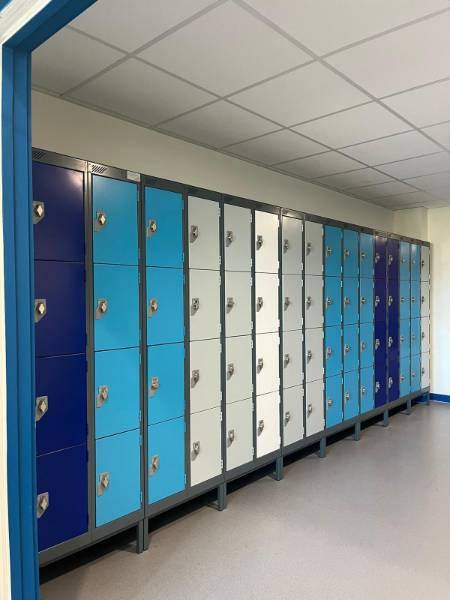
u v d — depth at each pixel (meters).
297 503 2.86
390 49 1.96
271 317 3.22
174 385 2.51
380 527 2.54
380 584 2.02
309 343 3.59
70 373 2.04
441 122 2.81
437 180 4.23
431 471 3.38
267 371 3.18
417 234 5.53
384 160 3.61
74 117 2.56
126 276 2.27
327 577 2.07
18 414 1.21
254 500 2.91
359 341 4.21
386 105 2.56
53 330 1.98
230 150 3.37
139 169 2.88
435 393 5.61
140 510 2.31
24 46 1.20
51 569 2.17
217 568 2.15
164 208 2.46
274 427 3.22
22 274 1.22
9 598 1.19
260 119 2.77
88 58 2.04
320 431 3.70
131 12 1.68
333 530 2.51
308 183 4.31
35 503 1.25
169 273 2.49
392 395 4.74
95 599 1.93
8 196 1.19
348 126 2.88
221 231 2.82
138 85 2.31
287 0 1.61
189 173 3.20
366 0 1.61
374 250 4.45
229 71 2.16
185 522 2.62
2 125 1.18
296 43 1.91
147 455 2.37
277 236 3.28
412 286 5.12
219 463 2.78
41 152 1.94
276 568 2.15
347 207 4.86
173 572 2.12
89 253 2.11
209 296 2.74
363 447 3.98
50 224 1.97
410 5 1.65
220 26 1.78
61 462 2.01
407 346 5.02
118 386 2.23
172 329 2.51
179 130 2.96
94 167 2.13
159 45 1.92
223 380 2.83
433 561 2.20
